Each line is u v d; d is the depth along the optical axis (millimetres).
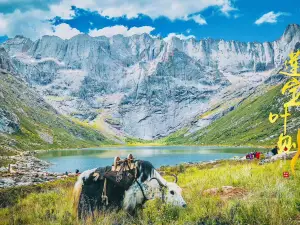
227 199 10438
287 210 7758
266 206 7844
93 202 9258
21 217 10938
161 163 95375
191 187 14031
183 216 8578
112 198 9195
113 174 9266
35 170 67125
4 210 13672
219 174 18250
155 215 8672
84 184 9414
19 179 36375
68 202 11523
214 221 7543
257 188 11039
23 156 109625
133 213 9219
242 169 17609
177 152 172125
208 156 126125
